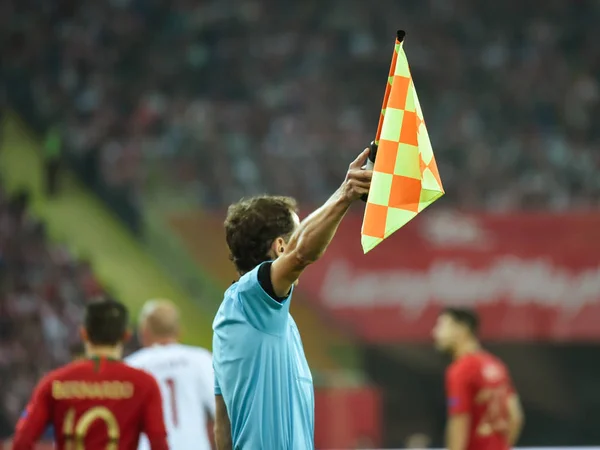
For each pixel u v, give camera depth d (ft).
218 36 238.27
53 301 170.71
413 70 227.61
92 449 55.01
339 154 199.41
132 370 56.54
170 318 70.74
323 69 229.66
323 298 163.12
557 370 174.09
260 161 193.16
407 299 162.61
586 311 161.79
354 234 163.84
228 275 168.96
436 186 33.91
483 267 163.02
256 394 37.99
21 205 180.75
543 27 237.66
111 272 172.76
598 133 215.92
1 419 156.04
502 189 189.37
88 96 217.36
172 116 209.97
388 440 171.22
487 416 83.71
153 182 182.70
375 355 170.60
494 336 162.30
